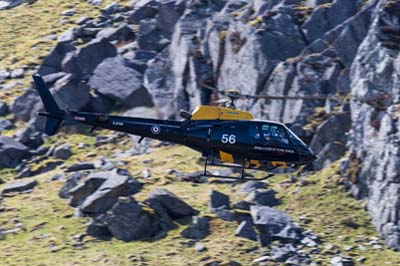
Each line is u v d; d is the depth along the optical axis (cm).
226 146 15900
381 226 18662
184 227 18675
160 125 16112
